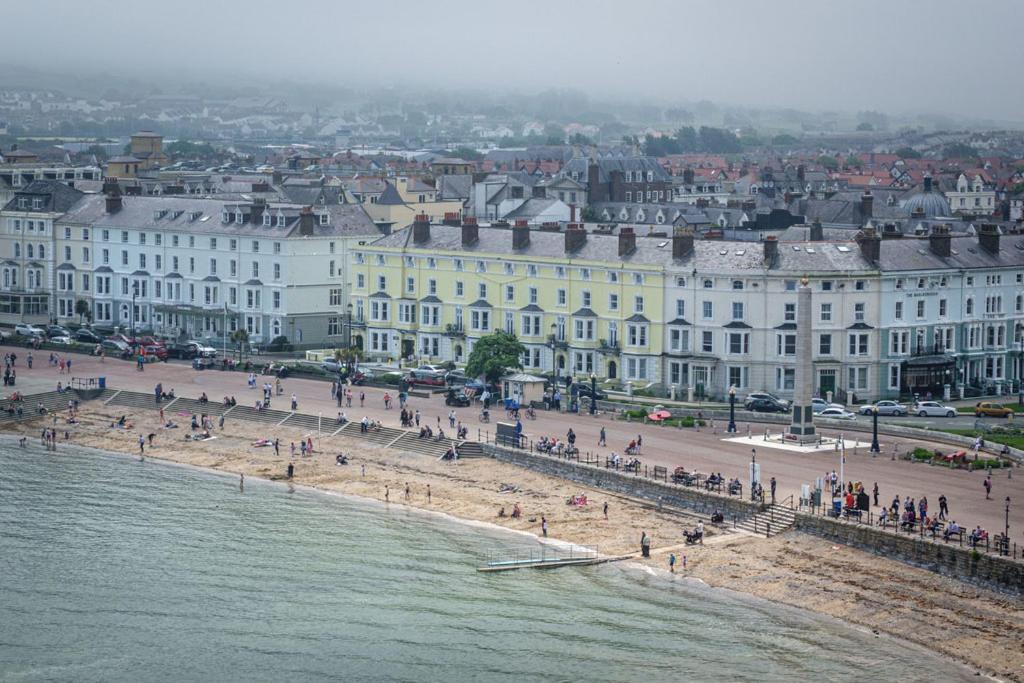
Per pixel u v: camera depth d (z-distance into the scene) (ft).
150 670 483.51
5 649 499.92
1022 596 499.92
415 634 506.89
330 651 495.82
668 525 607.37
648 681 466.29
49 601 540.11
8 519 636.48
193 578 561.02
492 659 485.97
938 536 536.42
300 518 635.66
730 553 566.36
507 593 541.75
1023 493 598.75
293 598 540.52
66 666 487.20
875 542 547.90
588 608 525.34
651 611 520.83
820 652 483.10
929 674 464.65
